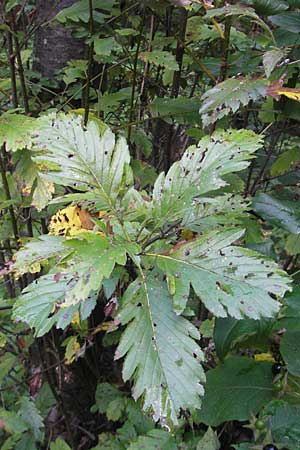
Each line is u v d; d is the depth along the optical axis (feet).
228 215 1.50
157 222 1.27
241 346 1.96
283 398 2.10
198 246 1.15
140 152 2.90
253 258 1.10
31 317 1.17
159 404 1.03
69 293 0.99
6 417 2.86
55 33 2.88
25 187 2.20
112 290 1.47
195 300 2.85
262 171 2.72
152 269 1.21
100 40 2.22
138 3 2.36
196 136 2.50
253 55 2.32
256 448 1.94
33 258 1.27
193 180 1.29
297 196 2.67
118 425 3.39
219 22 2.53
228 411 2.16
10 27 2.22
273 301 1.04
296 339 1.97
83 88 2.62
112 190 1.30
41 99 3.00
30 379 3.00
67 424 3.07
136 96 3.05
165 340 1.08
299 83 2.51
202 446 2.26
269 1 1.88
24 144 1.63
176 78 2.52
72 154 1.33
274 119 2.42
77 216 1.82
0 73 2.73
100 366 3.31
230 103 1.57
